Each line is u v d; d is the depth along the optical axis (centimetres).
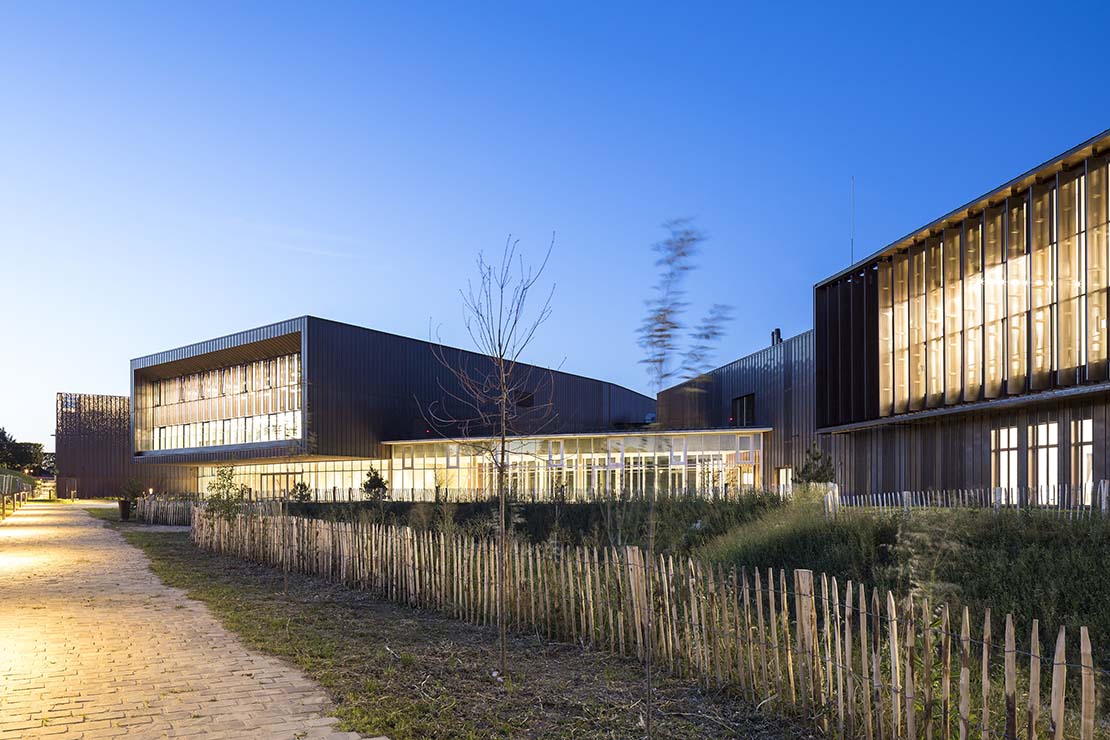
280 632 1065
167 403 7431
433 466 5862
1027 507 1373
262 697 759
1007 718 509
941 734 582
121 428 8981
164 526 3644
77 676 836
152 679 824
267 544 1947
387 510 2995
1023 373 2675
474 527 1855
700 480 4225
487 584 1131
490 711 713
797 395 4481
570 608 1015
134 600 1359
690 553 1547
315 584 1579
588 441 4938
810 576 688
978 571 1093
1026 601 957
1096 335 2367
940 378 3125
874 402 3588
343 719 693
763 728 672
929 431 3225
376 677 826
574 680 820
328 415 5800
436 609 1244
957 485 3023
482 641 1017
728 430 4756
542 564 1062
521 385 1184
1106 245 2345
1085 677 478
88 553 2252
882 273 3503
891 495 2945
